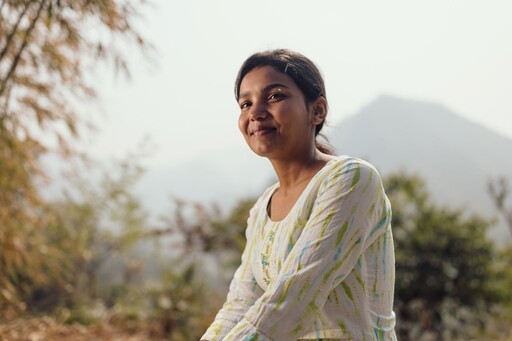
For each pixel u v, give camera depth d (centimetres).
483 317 766
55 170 413
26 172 381
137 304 721
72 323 595
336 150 146
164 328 648
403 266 758
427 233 769
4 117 338
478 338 748
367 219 114
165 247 932
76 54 348
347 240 111
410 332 760
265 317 107
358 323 115
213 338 134
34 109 356
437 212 785
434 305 761
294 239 120
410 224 784
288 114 124
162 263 952
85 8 313
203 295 739
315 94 129
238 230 884
